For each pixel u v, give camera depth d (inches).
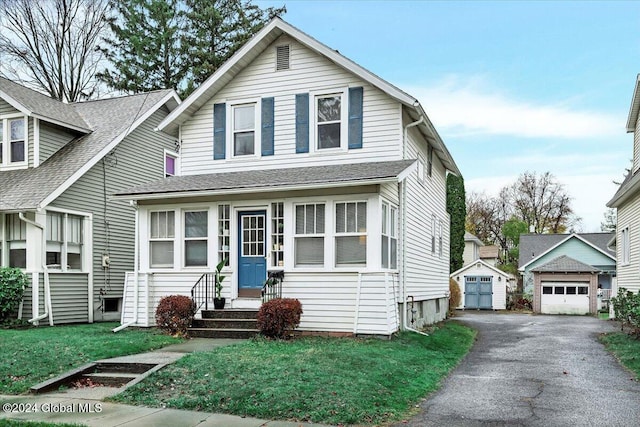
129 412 282.2
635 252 728.3
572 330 749.9
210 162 629.3
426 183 722.8
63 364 371.6
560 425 270.4
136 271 571.2
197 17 1190.3
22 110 670.5
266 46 614.5
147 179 796.0
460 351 523.2
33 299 608.1
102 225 711.1
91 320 685.3
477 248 2034.9
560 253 1421.0
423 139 701.3
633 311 589.9
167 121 637.3
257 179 548.1
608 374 411.2
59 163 681.0
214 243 556.7
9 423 259.0
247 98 619.8
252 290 550.0
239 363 361.4
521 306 1398.9
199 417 273.0
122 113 796.0
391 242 542.0
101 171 713.0
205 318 530.3
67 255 660.1
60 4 1150.3
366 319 491.5
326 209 516.7
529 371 423.5
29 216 617.3
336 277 507.5
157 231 581.3
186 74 1189.1
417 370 386.6
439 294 830.5
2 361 376.5
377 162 557.9
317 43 580.1
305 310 513.7
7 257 627.5
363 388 315.0
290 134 599.5
